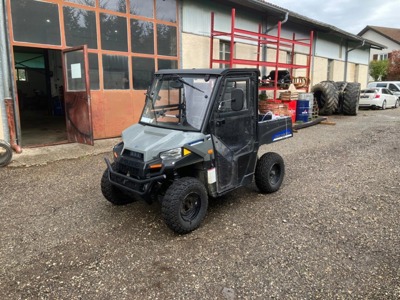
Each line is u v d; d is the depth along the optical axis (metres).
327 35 17.84
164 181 3.67
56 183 5.33
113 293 2.67
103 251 3.29
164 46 9.86
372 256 3.15
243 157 4.23
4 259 3.16
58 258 3.17
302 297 2.59
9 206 4.42
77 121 7.86
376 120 13.09
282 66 11.20
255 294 2.63
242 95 3.74
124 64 8.93
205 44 11.09
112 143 8.09
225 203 4.49
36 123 11.27
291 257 3.15
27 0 7.04
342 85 14.64
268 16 13.42
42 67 16.39
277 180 4.93
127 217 4.07
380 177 5.56
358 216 4.04
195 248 3.33
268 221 3.93
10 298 2.62
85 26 8.05
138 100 9.34
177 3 10.01
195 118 3.75
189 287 2.73
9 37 6.86
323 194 4.80
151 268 3.00
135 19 9.03
